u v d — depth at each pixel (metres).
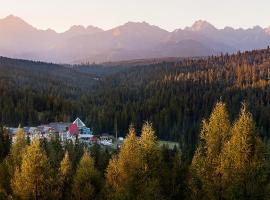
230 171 22.19
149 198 25.31
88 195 31.67
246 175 21.59
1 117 156.88
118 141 132.50
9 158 43.19
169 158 35.03
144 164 25.88
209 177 23.36
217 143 23.92
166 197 27.45
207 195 23.12
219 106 24.41
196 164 24.34
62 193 32.31
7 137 67.06
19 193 29.64
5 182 38.22
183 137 123.12
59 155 62.56
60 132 137.75
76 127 136.12
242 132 22.16
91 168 33.34
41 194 29.66
